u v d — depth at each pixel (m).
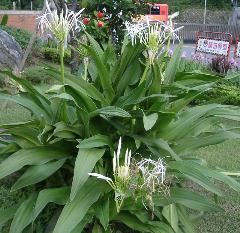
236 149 5.58
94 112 2.85
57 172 3.28
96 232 2.96
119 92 3.24
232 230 3.58
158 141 2.98
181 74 3.46
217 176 2.92
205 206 2.96
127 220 3.01
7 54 9.91
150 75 3.19
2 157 3.28
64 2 4.79
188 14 33.41
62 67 3.02
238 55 10.76
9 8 24.88
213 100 3.49
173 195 3.02
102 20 5.29
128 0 5.55
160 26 3.04
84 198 2.80
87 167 2.70
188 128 3.27
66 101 3.14
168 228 2.96
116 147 3.09
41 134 2.84
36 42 11.97
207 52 10.78
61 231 2.60
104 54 3.48
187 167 2.90
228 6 34.62
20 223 2.79
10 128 3.12
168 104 3.27
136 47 3.16
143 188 2.65
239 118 3.18
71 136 3.04
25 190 3.37
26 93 3.19
